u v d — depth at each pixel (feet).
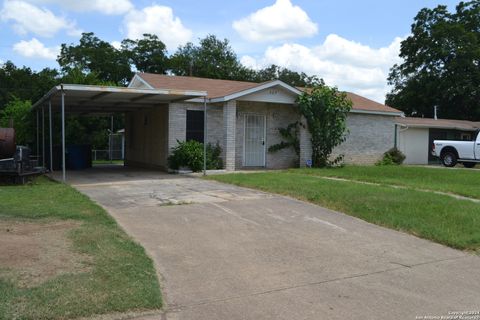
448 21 136.98
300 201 32.19
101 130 103.04
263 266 18.92
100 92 43.86
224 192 36.29
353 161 70.64
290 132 63.10
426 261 20.34
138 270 17.10
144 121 63.98
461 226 25.31
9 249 18.47
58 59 144.77
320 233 24.35
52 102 54.54
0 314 12.69
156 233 23.26
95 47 145.59
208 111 56.80
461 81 131.23
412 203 30.78
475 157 73.41
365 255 20.88
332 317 14.17
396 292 16.49
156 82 62.49
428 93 136.87
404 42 143.43
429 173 55.06
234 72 181.27
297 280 17.42
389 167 64.54
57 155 61.21
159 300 14.65
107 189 37.99
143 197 33.60
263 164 61.93
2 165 39.52
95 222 24.16
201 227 24.73
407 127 86.02
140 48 151.12
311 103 60.23
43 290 14.44
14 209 26.86
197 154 52.31
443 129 93.66
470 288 17.08
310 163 61.72
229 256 20.10
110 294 14.57
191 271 18.03
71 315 13.11
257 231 24.34
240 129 60.18
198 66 167.84
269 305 14.98
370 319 14.12
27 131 69.82
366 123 72.02
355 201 31.12
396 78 152.56
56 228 22.48
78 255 18.24
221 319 13.80
